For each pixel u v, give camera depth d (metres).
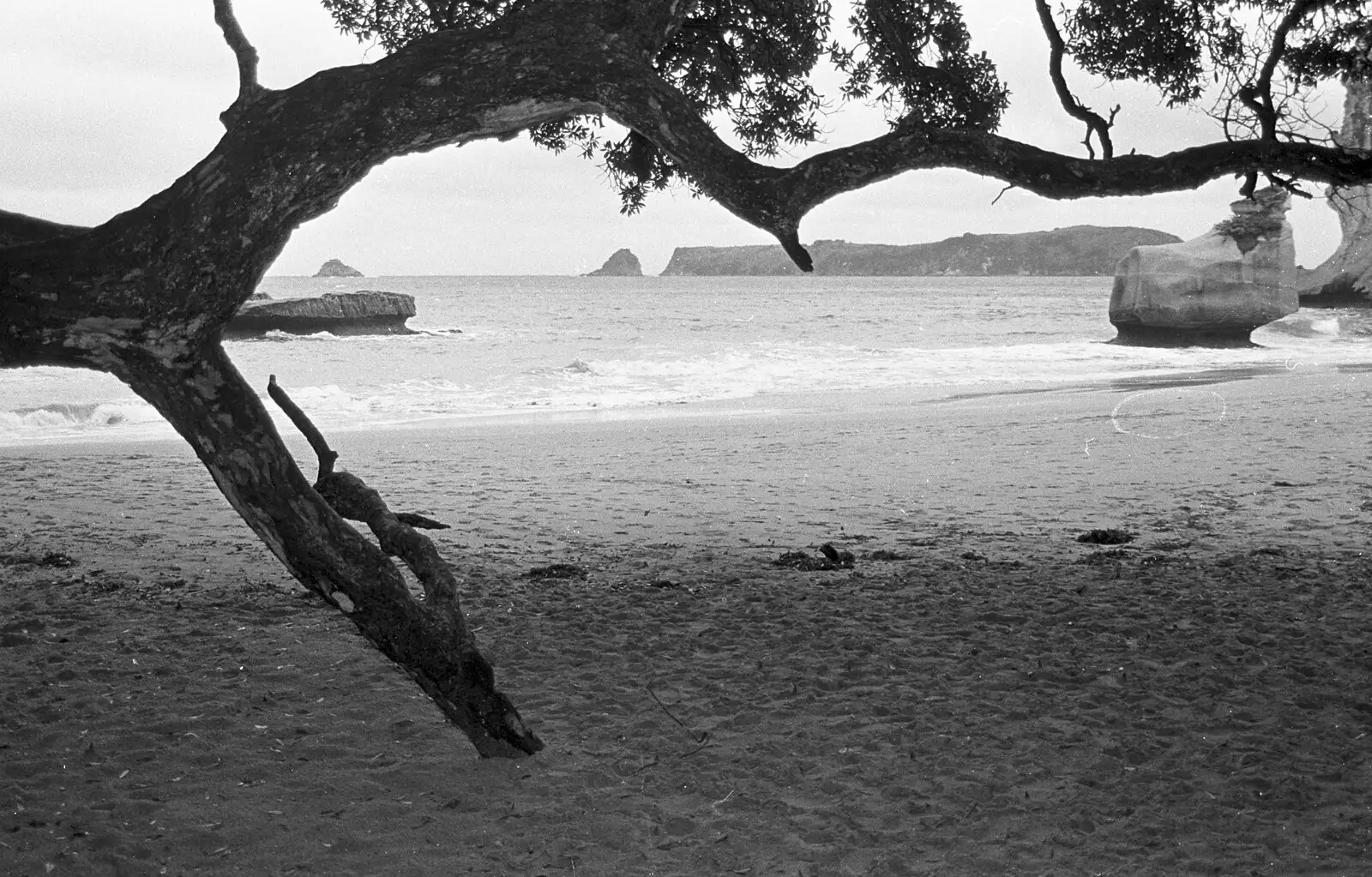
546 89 4.39
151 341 4.25
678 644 7.02
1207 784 4.75
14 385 31.02
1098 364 37.78
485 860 4.18
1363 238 74.88
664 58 8.10
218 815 4.57
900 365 37.56
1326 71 7.57
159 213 4.20
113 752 5.27
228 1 4.29
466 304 116.12
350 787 4.85
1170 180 4.97
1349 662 6.38
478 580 8.98
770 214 4.50
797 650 6.86
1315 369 33.69
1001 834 4.33
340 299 56.84
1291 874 3.98
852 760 5.08
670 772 4.98
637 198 9.12
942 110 7.16
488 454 17.22
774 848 4.26
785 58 8.12
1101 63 8.22
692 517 11.93
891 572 9.12
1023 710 5.69
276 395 4.82
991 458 15.77
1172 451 15.95
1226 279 45.31
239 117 4.24
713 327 70.31
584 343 53.66
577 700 5.97
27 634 7.39
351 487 4.89
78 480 14.94
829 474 14.70
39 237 4.29
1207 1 7.96
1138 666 6.36
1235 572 8.76
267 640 7.19
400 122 4.25
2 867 4.11
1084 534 10.40
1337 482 13.05
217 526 11.73
